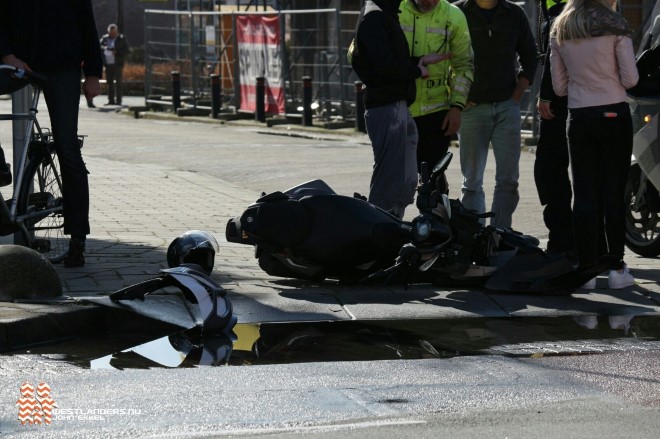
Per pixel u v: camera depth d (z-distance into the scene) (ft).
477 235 55.67
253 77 183.11
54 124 58.54
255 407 35.88
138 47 322.34
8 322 44.01
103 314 47.39
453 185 103.86
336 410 35.63
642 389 38.70
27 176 59.21
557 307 52.47
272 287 55.06
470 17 64.64
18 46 58.65
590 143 55.77
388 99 60.49
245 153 135.23
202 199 92.58
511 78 65.72
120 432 33.12
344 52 165.99
